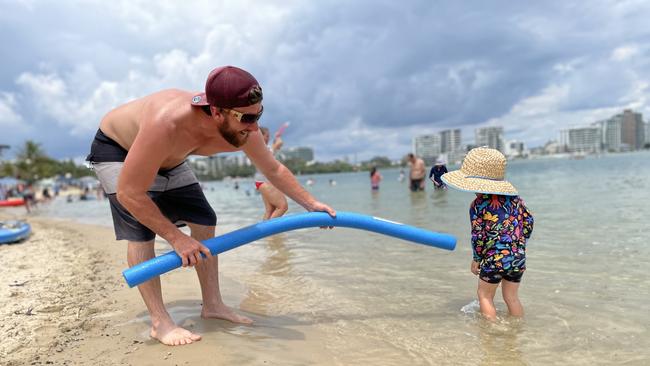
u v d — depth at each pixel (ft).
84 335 9.15
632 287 11.28
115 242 23.34
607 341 8.43
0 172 244.83
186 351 8.13
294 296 11.93
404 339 8.91
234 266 15.74
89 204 86.58
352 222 9.80
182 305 11.19
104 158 8.86
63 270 15.96
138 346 8.46
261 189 20.26
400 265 14.82
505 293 10.24
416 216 26.86
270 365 7.56
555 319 9.62
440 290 12.05
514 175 88.12
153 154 7.61
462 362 7.86
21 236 25.63
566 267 13.30
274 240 20.47
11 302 11.67
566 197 32.81
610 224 19.84
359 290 12.26
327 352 8.28
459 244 17.84
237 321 9.84
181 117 7.69
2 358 8.03
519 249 10.17
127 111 8.72
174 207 9.59
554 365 7.61
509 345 8.48
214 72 7.34
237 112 7.36
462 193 44.96
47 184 229.45
